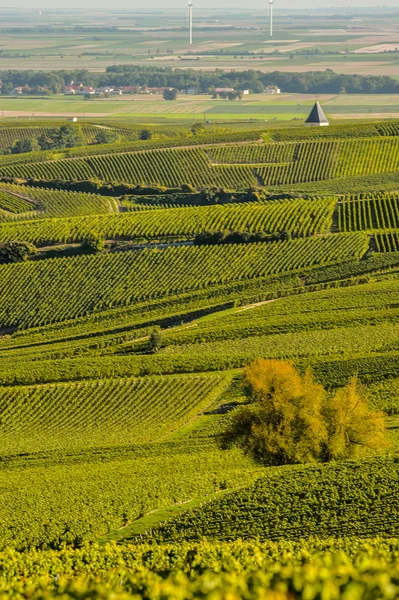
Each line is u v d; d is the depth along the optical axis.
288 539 76.38
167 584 32.56
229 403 128.00
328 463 91.62
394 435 108.00
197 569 46.16
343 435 97.25
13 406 130.62
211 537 77.44
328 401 100.12
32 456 111.75
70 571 63.06
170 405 128.50
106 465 103.69
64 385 135.50
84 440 118.44
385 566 33.47
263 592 31.11
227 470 94.88
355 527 77.81
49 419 127.25
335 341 145.75
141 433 120.06
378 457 92.69
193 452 108.88
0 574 62.59
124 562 63.84
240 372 137.12
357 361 134.88
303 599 30.52
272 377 99.31
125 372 138.75
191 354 143.38
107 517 82.75
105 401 130.88
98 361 143.12
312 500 81.94
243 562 45.91
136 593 36.19
